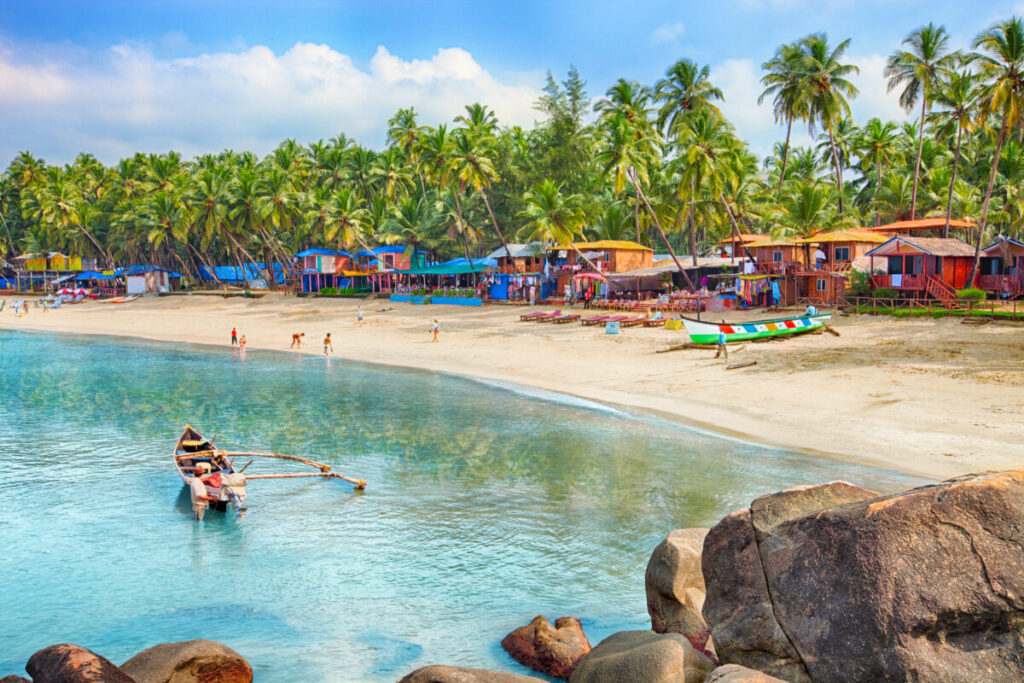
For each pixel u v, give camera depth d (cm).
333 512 1764
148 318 8044
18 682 802
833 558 674
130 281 10344
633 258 6575
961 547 633
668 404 2953
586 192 7762
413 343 5206
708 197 6575
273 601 1292
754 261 5756
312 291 8912
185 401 3303
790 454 2145
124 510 1812
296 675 1035
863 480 1850
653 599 988
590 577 1350
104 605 1294
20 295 11644
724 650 730
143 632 1192
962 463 1945
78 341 6284
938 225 5356
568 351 4353
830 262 5253
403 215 8700
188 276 11200
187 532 1658
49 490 1977
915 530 645
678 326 4738
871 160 7475
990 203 6316
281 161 10712
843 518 680
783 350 3738
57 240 12406
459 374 3969
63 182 11662
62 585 1378
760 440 2328
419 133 8662
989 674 594
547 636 1027
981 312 3819
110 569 1451
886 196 6769
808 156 8662
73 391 3616
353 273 8775
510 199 8231
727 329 3950
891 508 661
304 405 3167
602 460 2150
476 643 1115
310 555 1499
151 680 853
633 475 1981
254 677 1032
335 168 10312
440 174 7456
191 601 1301
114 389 3669
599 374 3675
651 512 1684
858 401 2712
